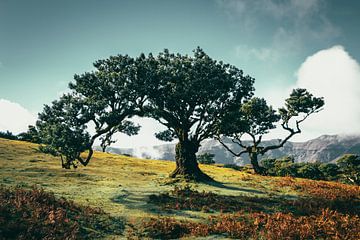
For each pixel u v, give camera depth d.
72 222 16.94
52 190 26.53
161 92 37.78
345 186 38.97
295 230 17.03
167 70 36.62
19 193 20.08
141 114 37.16
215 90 37.91
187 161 39.28
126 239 16.17
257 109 59.09
